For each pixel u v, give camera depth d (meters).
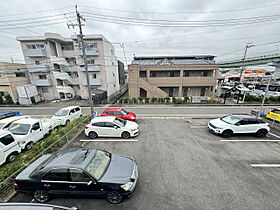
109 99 26.27
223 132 9.16
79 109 14.19
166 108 19.44
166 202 4.32
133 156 7.07
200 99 22.67
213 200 4.37
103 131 9.13
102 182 4.16
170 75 27.06
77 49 23.05
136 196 4.57
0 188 4.50
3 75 22.06
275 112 12.22
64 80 25.59
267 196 4.50
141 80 23.72
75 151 5.06
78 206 4.21
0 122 9.28
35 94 24.20
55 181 4.18
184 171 5.83
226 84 39.84
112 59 28.78
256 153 7.27
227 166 6.17
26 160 5.93
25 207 3.02
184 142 8.65
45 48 23.56
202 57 30.64
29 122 8.37
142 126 11.80
